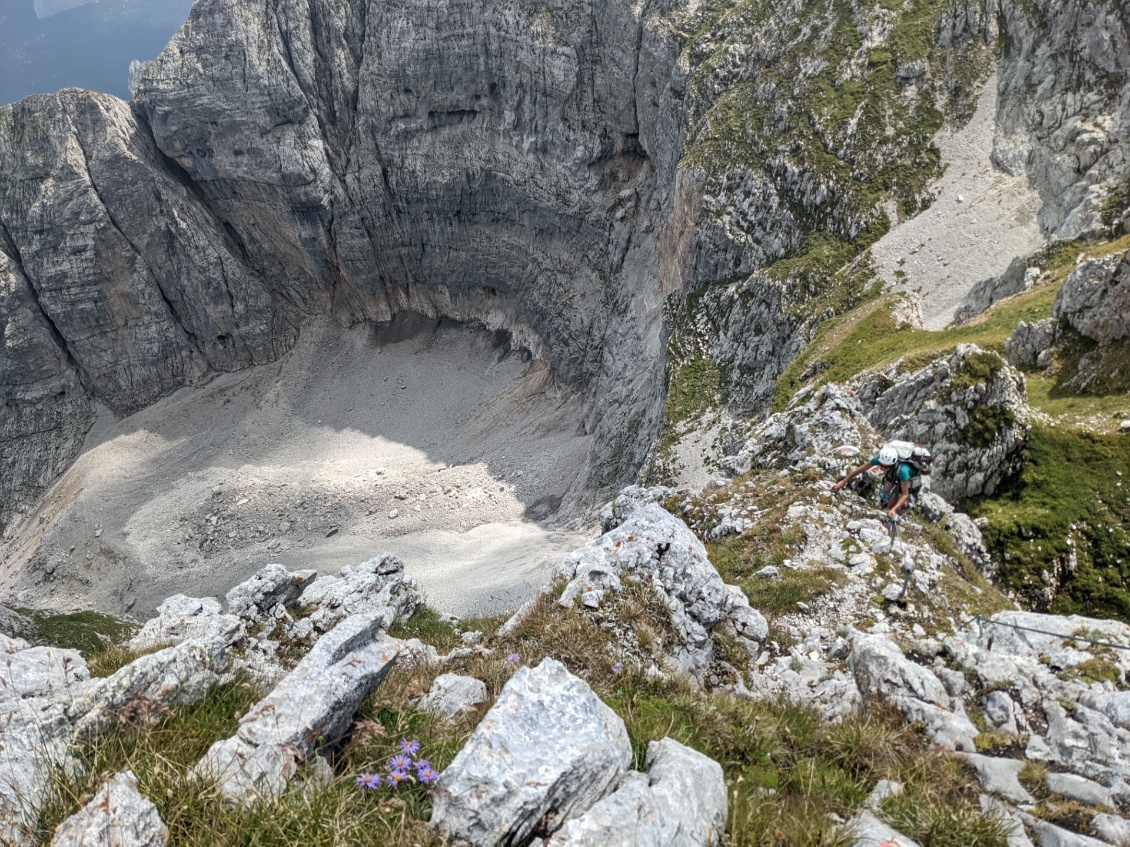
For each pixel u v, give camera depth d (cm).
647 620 1455
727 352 8612
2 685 1184
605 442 10569
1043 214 7356
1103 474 3350
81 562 12600
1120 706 1168
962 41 9012
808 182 8800
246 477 13675
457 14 13612
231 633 2012
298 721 808
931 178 8294
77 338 15238
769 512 2230
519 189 14100
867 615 1719
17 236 14725
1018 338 4850
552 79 12850
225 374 16388
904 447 1802
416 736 886
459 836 691
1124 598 2988
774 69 9925
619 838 674
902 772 1012
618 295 12406
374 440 14612
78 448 15300
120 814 670
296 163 15125
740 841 763
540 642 1391
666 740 877
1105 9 7788
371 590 2408
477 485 12144
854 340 6488
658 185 11994
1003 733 1166
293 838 678
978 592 1914
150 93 15100
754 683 1440
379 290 16525
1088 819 932
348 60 15125
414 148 14962
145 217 15412
